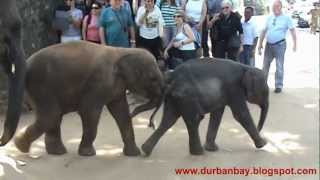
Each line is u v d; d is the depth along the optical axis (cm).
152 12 1215
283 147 902
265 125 1035
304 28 2633
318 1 2472
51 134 859
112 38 1166
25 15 1188
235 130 1012
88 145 858
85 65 821
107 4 1238
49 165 819
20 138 854
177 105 848
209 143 888
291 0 2619
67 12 1235
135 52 840
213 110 855
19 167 808
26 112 1089
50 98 826
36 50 1212
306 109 1148
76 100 833
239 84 866
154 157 858
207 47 1368
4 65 795
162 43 1235
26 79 826
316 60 1688
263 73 877
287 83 1454
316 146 897
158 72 841
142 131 1006
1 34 811
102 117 1091
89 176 780
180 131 1001
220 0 1375
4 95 1100
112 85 829
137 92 845
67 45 839
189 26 1239
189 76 841
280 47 1349
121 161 838
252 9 1385
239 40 1323
